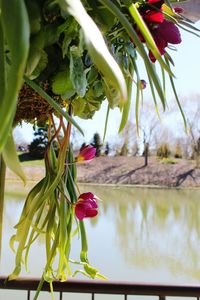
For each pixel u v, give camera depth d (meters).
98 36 0.29
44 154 0.69
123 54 0.60
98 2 0.47
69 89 0.53
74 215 0.71
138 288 0.95
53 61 0.52
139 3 0.57
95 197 0.72
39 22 0.40
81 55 0.51
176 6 0.73
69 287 0.93
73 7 0.29
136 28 0.47
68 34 0.46
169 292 0.94
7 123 0.26
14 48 0.25
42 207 0.68
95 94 0.61
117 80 0.28
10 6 0.26
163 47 0.57
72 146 0.73
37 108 0.56
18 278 0.91
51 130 0.67
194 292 0.94
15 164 0.40
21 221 0.67
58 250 0.71
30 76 0.46
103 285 0.94
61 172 0.65
